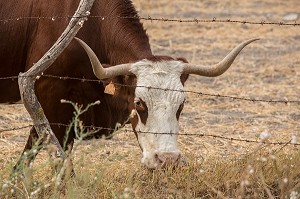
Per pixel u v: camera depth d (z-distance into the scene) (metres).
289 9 55.16
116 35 24.12
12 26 24.69
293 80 38.62
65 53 23.70
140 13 52.34
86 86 24.17
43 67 22.67
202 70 22.89
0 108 33.03
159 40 46.28
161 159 21.81
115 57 24.20
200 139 29.30
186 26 49.66
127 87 23.06
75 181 21.19
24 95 22.77
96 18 24.31
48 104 24.03
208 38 47.09
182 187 22.66
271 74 39.56
